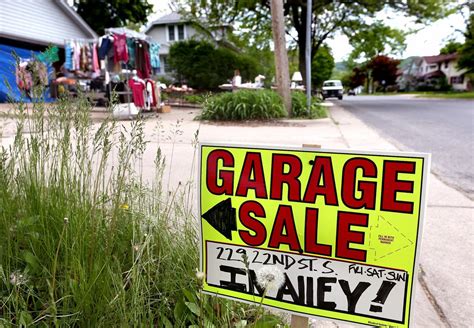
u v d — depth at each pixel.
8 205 1.54
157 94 10.54
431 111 12.13
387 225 1.10
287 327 1.39
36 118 1.80
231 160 1.27
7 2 12.27
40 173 1.72
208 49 19.81
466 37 28.38
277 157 1.20
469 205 2.93
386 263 1.11
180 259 1.52
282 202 1.21
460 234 2.38
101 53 9.15
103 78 12.06
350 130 7.32
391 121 9.09
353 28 19.95
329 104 13.76
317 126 8.02
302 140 5.96
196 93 18.58
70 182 1.66
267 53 22.45
